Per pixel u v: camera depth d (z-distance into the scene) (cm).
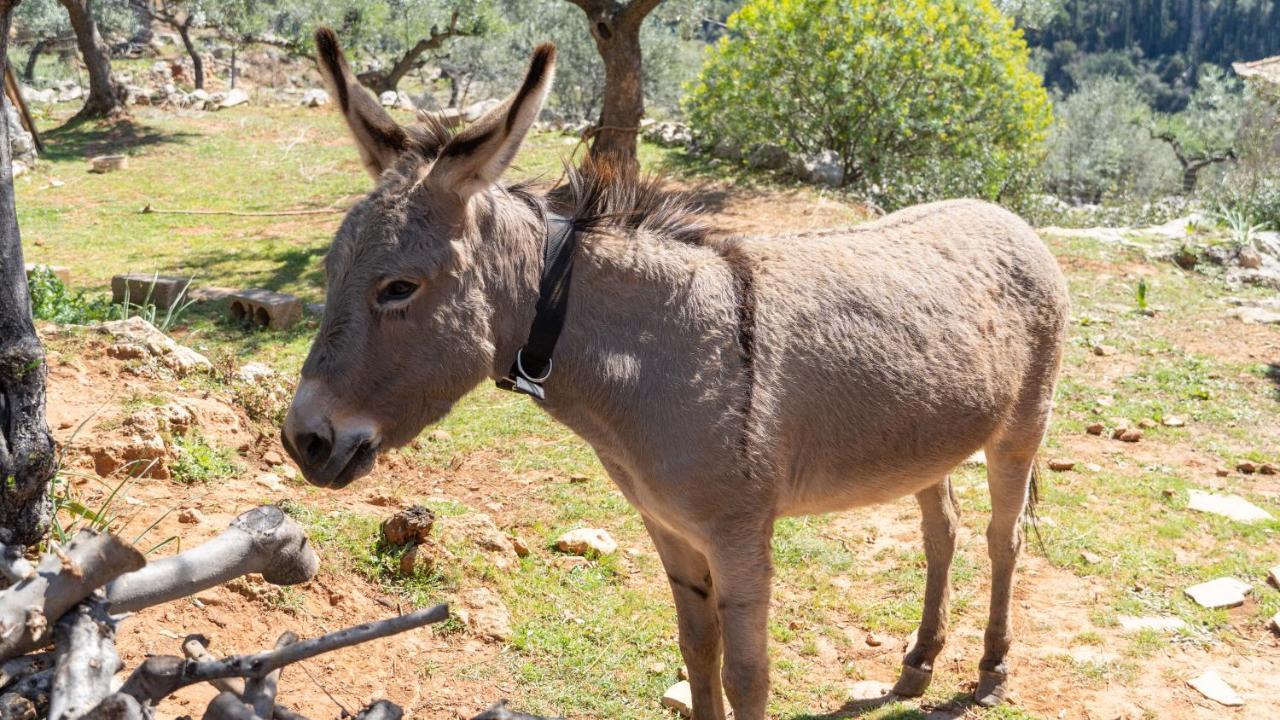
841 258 352
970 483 648
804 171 1573
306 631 407
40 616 229
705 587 349
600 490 613
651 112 3303
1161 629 485
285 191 1717
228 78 4309
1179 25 8550
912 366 345
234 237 1380
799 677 443
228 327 920
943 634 428
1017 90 1591
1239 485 668
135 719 207
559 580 499
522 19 3023
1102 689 438
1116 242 1322
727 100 1636
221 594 404
